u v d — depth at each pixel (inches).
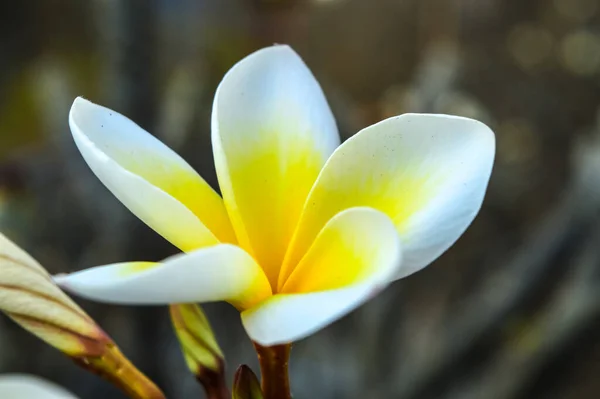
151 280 8.5
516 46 44.1
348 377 18.5
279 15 20.1
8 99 30.7
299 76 10.2
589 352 16.3
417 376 18.2
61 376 20.2
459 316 20.6
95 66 28.0
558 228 17.4
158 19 17.6
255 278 9.1
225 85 9.9
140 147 9.6
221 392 10.2
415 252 9.2
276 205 9.8
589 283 16.4
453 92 23.3
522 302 17.8
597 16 46.1
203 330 10.2
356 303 8.5
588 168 17.1
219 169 9.5
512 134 39.0
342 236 9.2
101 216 19.8
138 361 17.7
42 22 32.1
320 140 10.1
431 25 36.0
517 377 16.5
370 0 34.6
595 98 41.8
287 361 9.6
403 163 9.5
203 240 9.2
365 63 34.8
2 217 20.9
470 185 9.3
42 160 23.1
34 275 9.9
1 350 20.5
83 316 10.1
